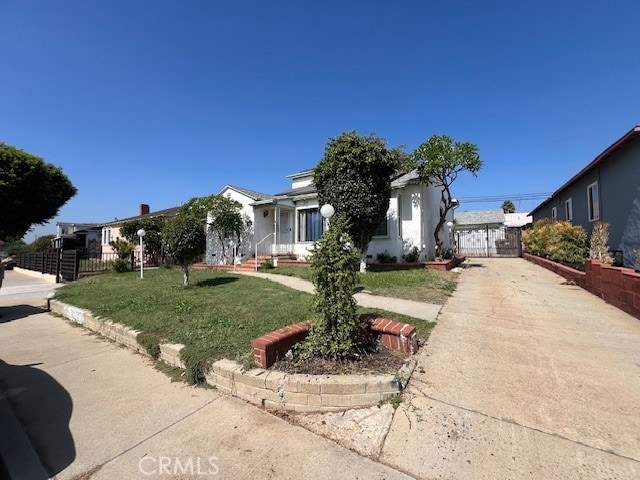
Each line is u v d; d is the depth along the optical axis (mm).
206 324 4762
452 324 4965
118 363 4152
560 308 5996
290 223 15977
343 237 3682
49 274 14219
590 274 7516
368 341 3873
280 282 9102
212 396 3189
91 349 4738
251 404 3014
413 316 5348
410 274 9648
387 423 2564
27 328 6016
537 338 4332
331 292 3496
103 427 2709
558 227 11359
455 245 20250
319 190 10273
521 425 2441
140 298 6898
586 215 12352
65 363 4195
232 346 3832
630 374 3225
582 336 4410
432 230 14859
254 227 15273
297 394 2861
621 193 9445
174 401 3117
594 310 5848
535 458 2104
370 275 9367
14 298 9211
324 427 2592
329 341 3406
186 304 6059
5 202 15250
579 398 2793
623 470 1981
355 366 3273
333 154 9602
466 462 2104
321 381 2854
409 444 2309
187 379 3539
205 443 2443
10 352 4641
